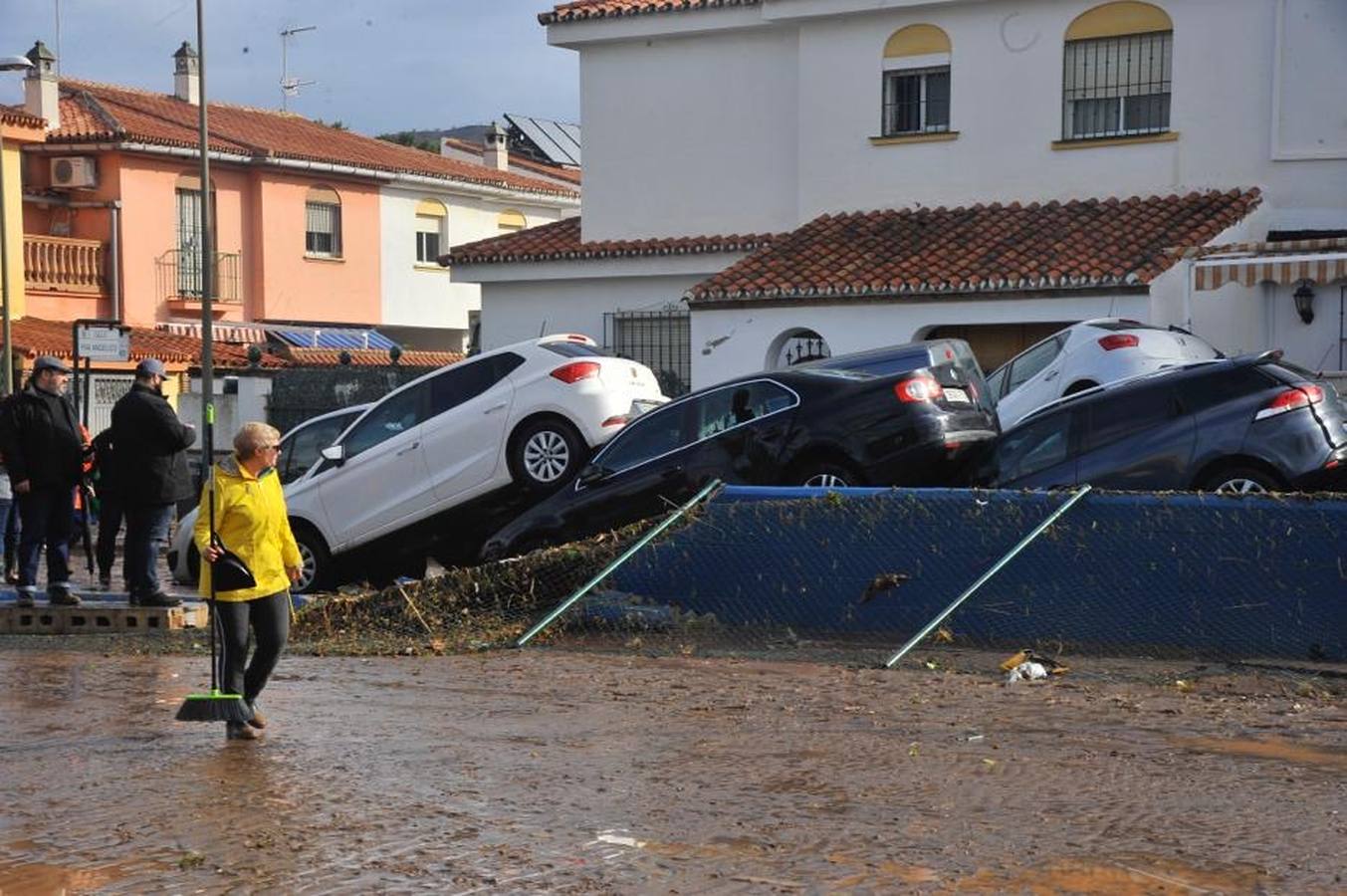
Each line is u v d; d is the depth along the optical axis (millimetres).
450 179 43406
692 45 27094
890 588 11047
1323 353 21406
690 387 25344
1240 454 12367
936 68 25016
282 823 6488
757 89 26625
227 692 8320
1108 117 23922
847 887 5586
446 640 11703
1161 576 10359
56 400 12875
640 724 8547
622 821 6473
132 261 36469
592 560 11859
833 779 7191
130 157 36375
